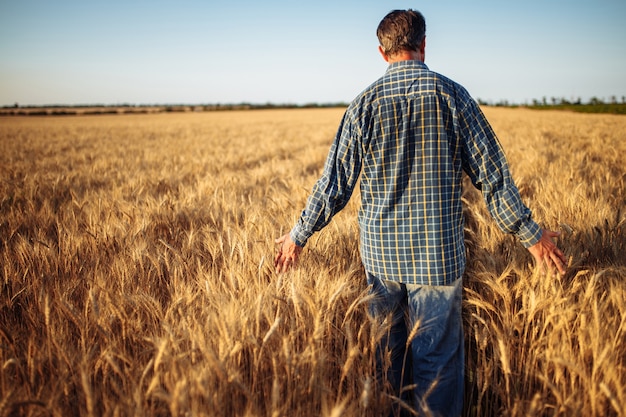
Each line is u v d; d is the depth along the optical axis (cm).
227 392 140
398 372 182
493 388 161
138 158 949
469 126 146
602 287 196
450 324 160
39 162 927
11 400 126
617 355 151
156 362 133
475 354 200
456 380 162
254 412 133
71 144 1579
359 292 204
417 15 152
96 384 153
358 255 241
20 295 221
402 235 155
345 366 142
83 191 544
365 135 152
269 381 154
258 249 231
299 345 168
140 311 192
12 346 161
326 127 2461
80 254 261
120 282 214
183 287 206
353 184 163
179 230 329
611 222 258
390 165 152
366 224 164
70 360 152
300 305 173
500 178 149
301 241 178
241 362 160
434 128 146
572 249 224
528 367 167
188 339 160
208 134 2147
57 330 176
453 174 151
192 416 114
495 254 237
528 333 189
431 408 158
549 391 163
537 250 157
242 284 192
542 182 414
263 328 174
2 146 1477
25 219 355
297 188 436
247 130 2444
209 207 371
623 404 124
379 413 152
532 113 4053
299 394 141
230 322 151
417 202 152
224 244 260
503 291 184
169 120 4425
